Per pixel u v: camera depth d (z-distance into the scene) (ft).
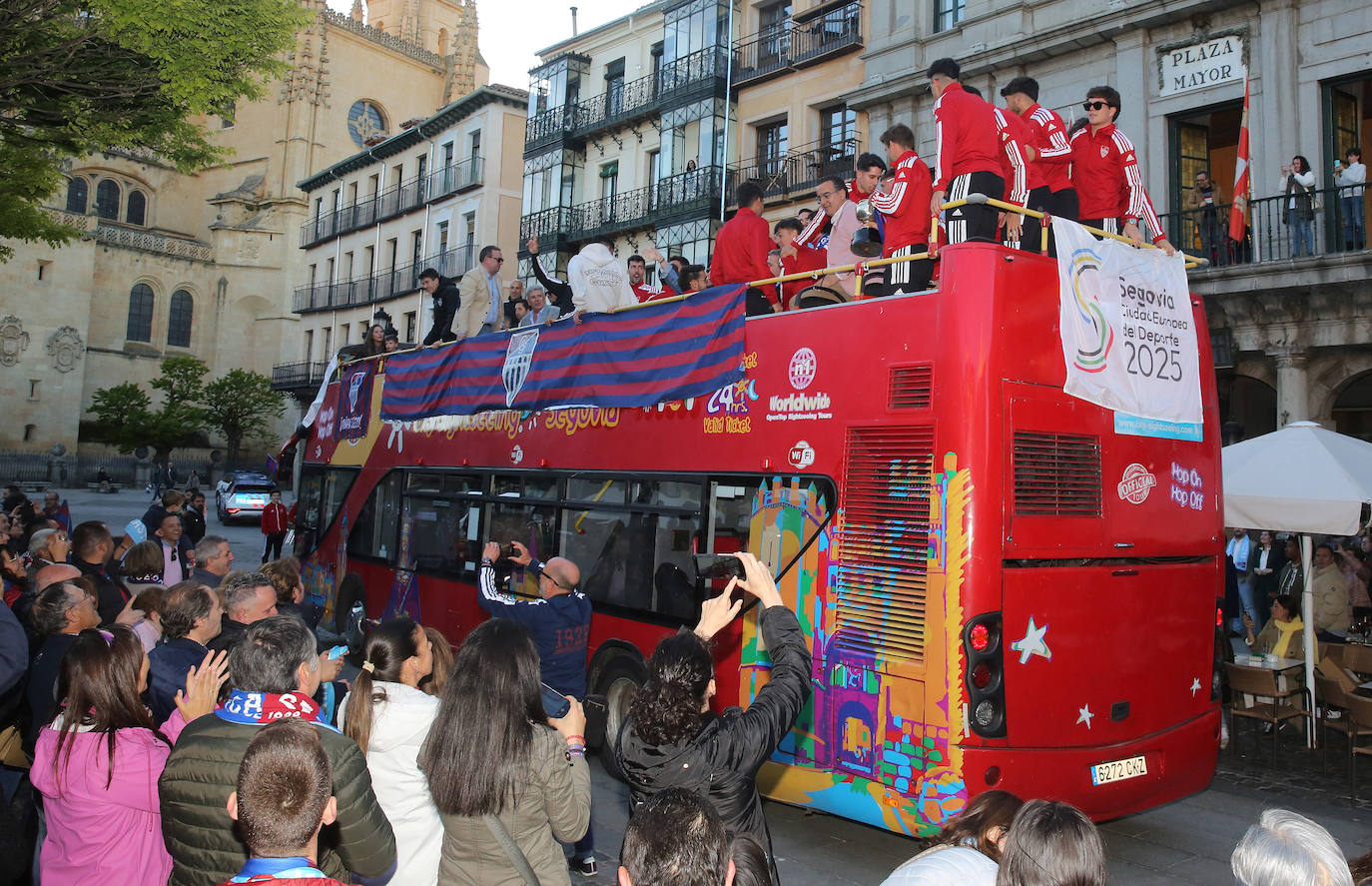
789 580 20.40
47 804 11.80
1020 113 23.57
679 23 96.89
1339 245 49.70
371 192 161.99
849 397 19.85
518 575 29.53
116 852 11.53
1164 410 20.66
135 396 182.50
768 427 21.53
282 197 212.64
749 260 27.68
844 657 19.06
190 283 213.87
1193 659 20.83
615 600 25.80
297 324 212.84
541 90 116.47
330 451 45.50
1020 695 17.66
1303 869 7.71
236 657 10.94
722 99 91.91
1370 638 35.63
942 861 9.28
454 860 10.98
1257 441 32.09
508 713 10.98
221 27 35.96
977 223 20.97
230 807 8.64
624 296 29.53
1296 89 51.13
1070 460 18.86
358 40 219.61
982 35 63.46
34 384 190.08
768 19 90.94
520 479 30.50
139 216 221.87
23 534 41.04
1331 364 50.57
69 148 42.01
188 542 43.16
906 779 17.72
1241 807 25.58
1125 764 19.03
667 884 7.50
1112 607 19.17
